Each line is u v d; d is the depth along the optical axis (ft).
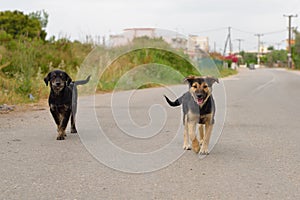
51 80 24.39
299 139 25.44
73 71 63.41
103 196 14.89
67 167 18.67
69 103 24.88
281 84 86.53
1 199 14.47
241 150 22.35
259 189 15.72
